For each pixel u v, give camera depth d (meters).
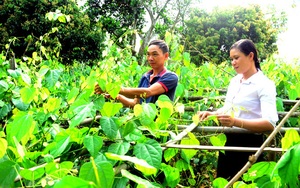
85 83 1.67
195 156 3.19
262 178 1.20
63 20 2.27
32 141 1.56
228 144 2.19
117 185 1.20
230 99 2.19
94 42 10.98
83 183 0.64
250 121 1.86
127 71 3.97
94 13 15.26
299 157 0.94
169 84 2.21
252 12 17.97
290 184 0.97
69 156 1.36
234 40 17.38
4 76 2.52
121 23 15.77
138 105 1.42
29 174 0.98
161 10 15.82
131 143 1.44
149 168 0.77
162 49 2.33
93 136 1.24
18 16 10.29
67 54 10.70
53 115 1.74
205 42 17.11
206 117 1.88
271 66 4.46
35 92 1.64
